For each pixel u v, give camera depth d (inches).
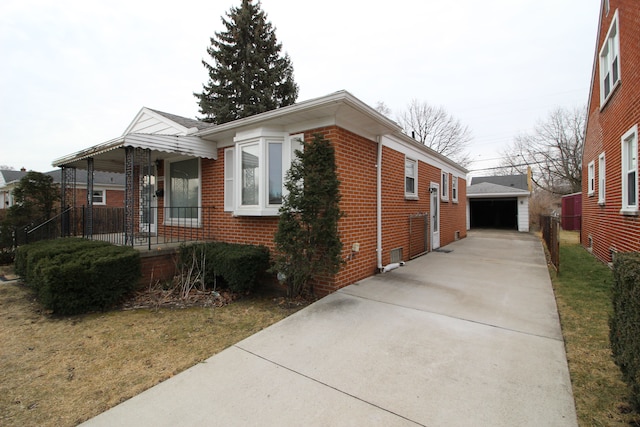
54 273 165.0
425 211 388.5
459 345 123.0
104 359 119.5
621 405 85.0
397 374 102.3
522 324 144.1
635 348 73.3
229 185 262.1
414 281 229.0
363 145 239.9
